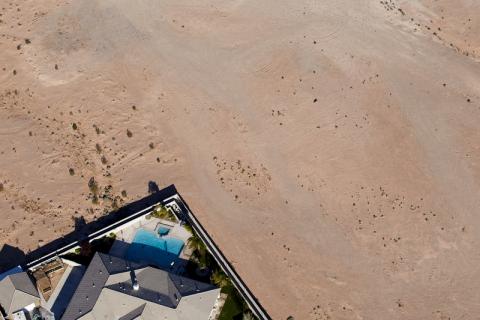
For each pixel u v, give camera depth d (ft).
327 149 225.35
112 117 233.96
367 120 231.09
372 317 197.26
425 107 233.96
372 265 204.85
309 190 217.97
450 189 217.77
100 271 194.39
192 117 233.55
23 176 223.71
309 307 199.00
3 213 217.36
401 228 210.79
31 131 232.53
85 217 215.10
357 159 223.30
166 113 234.79
